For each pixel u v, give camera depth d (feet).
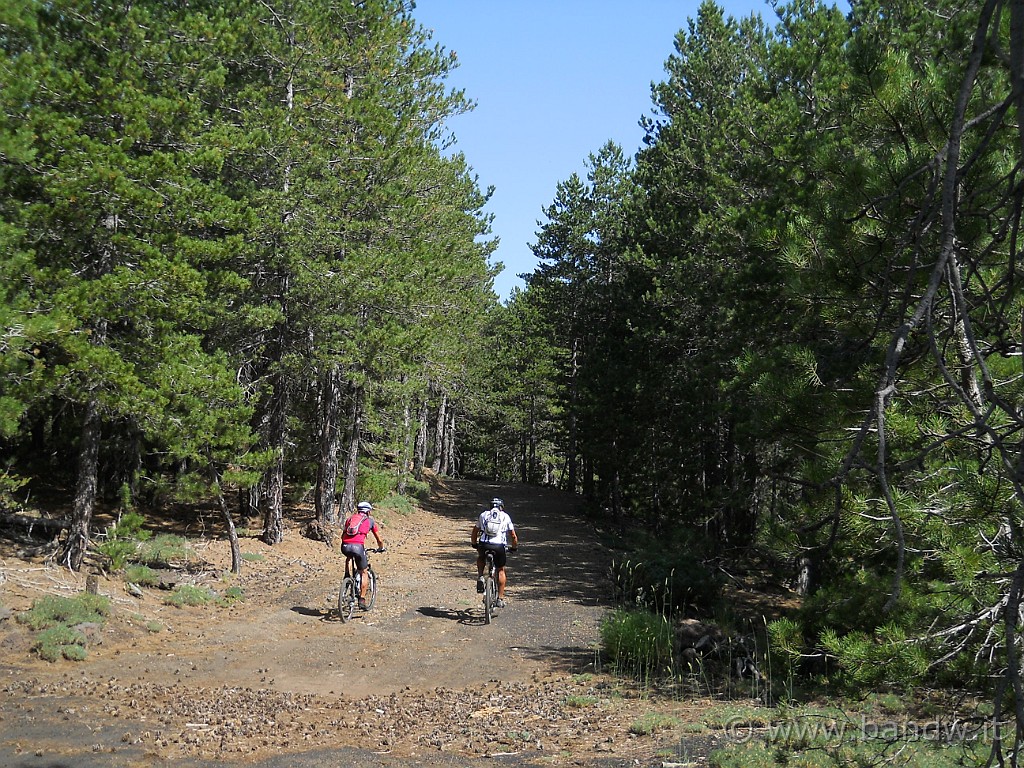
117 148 46.50
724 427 78.74
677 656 40.52
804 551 29.40
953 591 23.26
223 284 54.49
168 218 50.06
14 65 42.65
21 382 44.21
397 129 71.41
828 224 22.71
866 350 25.57
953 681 24.59
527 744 27.14
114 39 48.21
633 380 94.53
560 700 33.73
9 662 35.19
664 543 73.46
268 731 27.96
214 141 52.31
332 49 70.54
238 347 68.54
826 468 24.21
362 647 43.57
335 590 57.82
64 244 48.60
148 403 48.60
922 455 6.95
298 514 87.20
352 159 69.82
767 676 34.99
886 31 31.37
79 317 45.27
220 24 52.54
